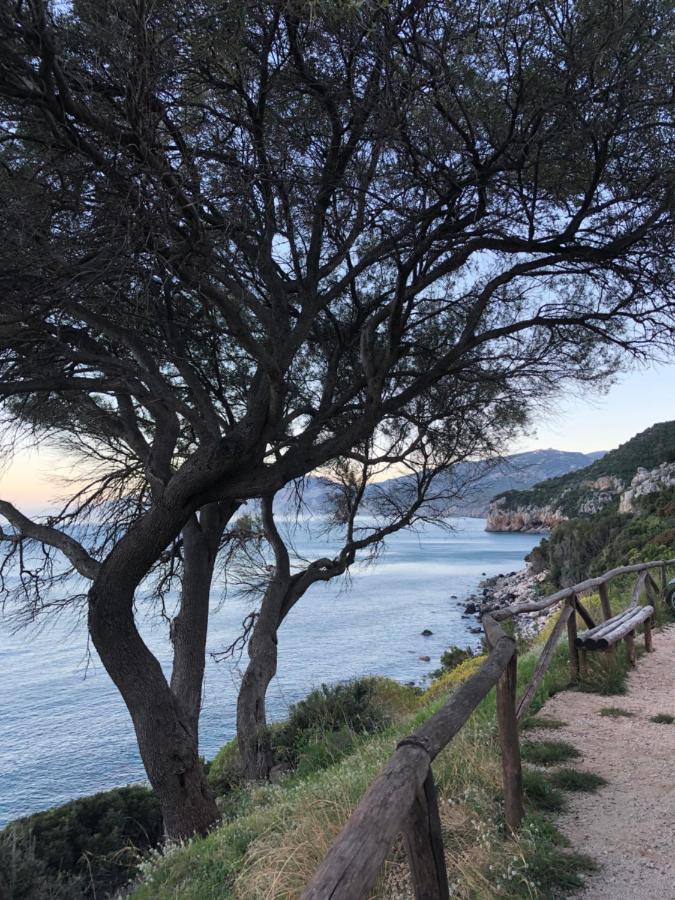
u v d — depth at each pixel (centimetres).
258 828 486
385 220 692
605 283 755
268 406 761
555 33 526
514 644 370
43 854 972
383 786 179
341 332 1005
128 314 711
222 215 643
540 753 491
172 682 1026
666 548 3142
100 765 2547
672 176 612
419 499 1215
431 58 524
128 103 500
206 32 503
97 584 791
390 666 3847
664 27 495
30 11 449
